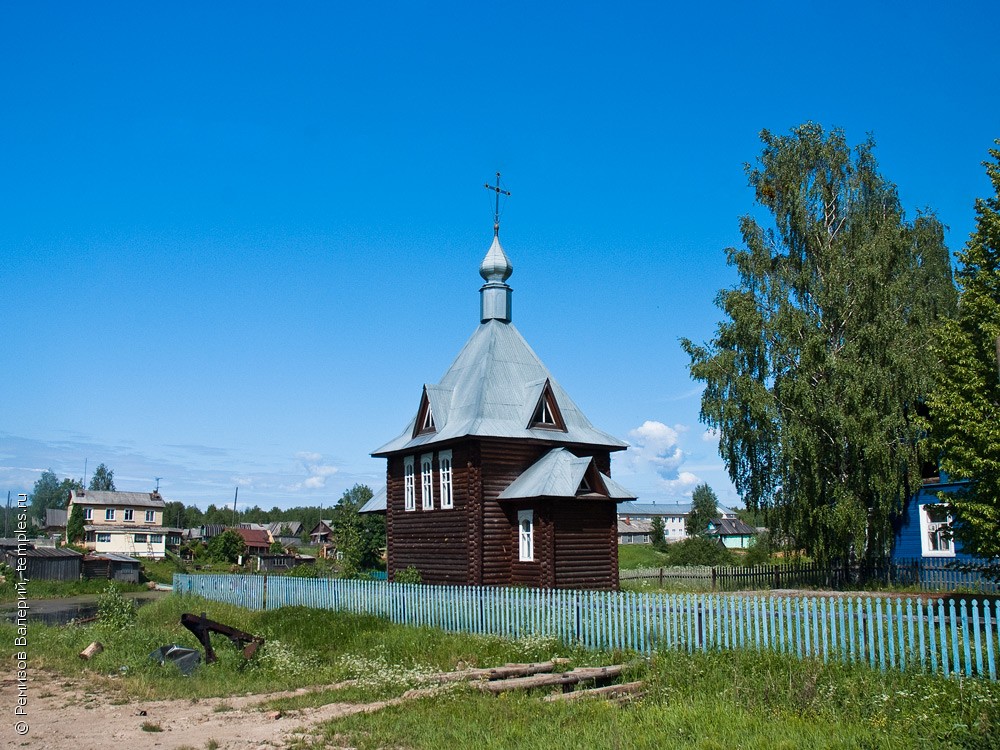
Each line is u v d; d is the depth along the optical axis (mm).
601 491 30141
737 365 36531
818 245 37250
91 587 58250
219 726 12680
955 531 22766
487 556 30453
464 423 32031
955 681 13211
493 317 36438
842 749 10602
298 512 189625
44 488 175875
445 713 12836
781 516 35312
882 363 33906
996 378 21422
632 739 11227
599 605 19172
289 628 23844
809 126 38312
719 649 16547
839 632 15648
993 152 23453
